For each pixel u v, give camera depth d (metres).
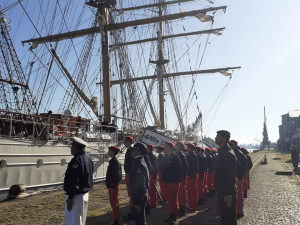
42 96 18.94
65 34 22.27
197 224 6.73
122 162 17.31
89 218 7.10
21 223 6.66
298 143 56.19
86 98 20.36
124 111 21.69
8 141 9.85
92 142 14.49
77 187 4.41
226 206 4.90
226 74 32.78
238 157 8.47
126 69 22.58
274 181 14.33
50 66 19.06
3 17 14.76
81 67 21.20
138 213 5.20
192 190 8.54
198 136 34.88
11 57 15.27
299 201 9.13
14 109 15.27
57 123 13.27
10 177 9.85
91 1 21.88
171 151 6.90
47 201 9.24
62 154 12.20
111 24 22.16
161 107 32.25
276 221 6.80
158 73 31.78
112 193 6.46
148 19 23.50
